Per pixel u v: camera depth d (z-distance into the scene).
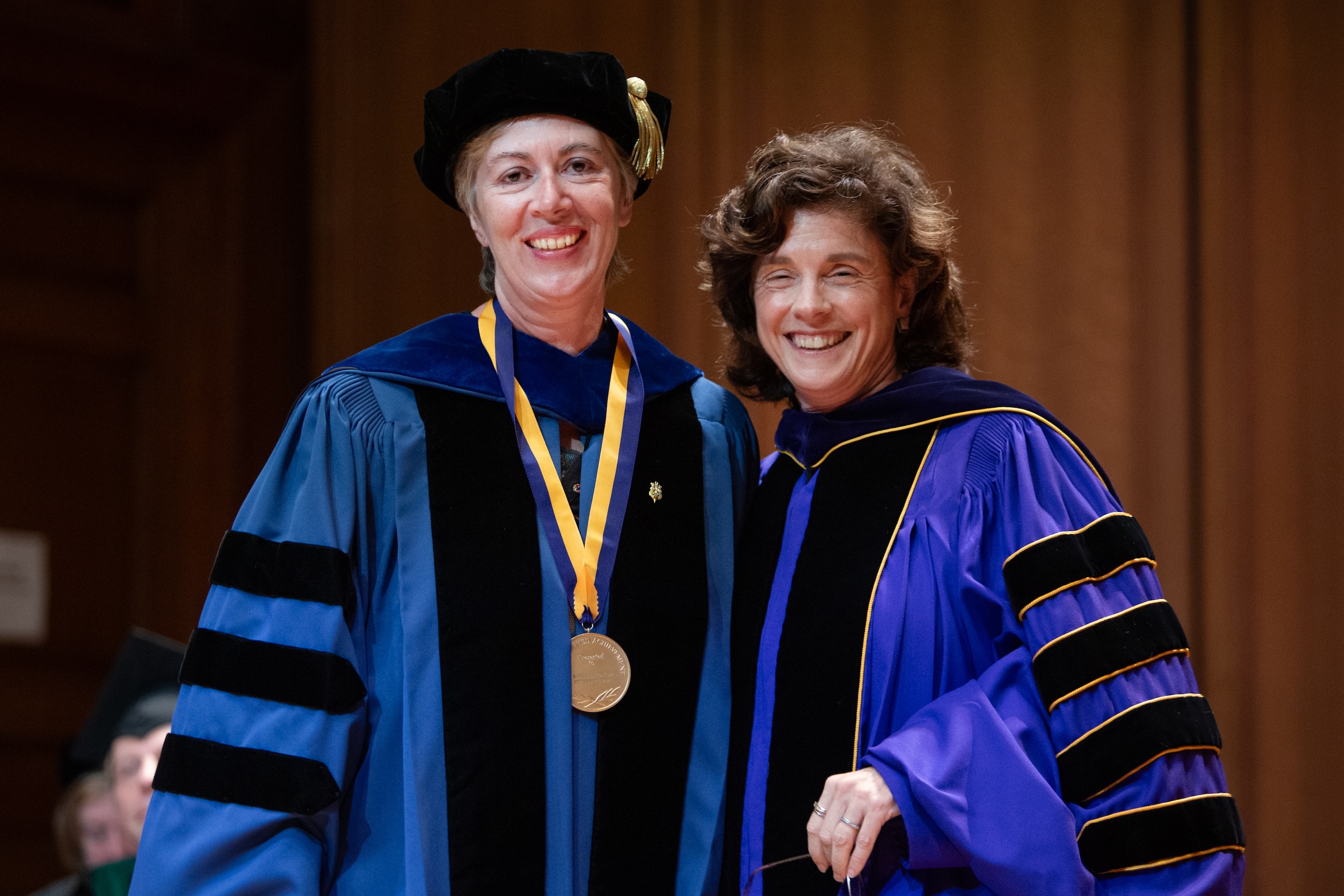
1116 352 5.58
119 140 7.12
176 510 7.11
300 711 2.93
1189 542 5.49
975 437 3.19
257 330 7.29
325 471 3.08
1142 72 5.62
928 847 2.82
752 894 3.09
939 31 5.83
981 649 3.08
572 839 3.02
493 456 3.16
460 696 3.01
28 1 6.73
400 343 3.27
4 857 6.54
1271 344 5.47
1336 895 5.26
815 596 3.19
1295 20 5.52
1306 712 5.35
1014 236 5.71
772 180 3.27
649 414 3.38
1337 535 5.40
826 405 3.44
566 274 3.19
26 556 6.82
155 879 2.86
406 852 2.94
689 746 3.18
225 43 7.22
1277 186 5.49
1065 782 2.89
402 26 6.68
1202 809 2.88
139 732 4.84
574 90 3.18
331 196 6.79
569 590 3.14
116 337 7.08
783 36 5.98
